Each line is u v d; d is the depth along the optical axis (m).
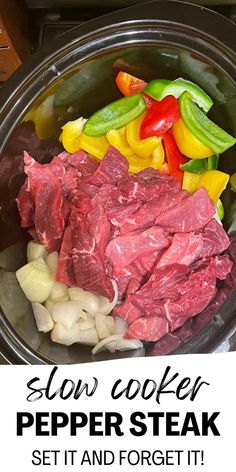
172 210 0.52
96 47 0.51
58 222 0.54
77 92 0.53
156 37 0.50
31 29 0.60
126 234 0.53
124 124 0.54
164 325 0.52
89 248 0.52
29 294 0.54
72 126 0.55
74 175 0.55
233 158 0.53
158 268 0.52
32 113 0.52
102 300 0.53
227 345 0.47
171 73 0.53
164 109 0.52
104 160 0.54
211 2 0.56
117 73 0.53
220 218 0.55
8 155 0.52
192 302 0.52
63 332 0.53
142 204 0.54
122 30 0.50
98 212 0.53
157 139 0.53
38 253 0.55
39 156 0.56
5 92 0.52
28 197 0.55
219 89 0.51
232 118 0.52
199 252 0.52
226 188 0.54
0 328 0.50
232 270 0.53
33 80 0.51
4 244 0.52
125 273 0.53
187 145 0.53
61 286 0.54
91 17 0.59
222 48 0.48
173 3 0.50
